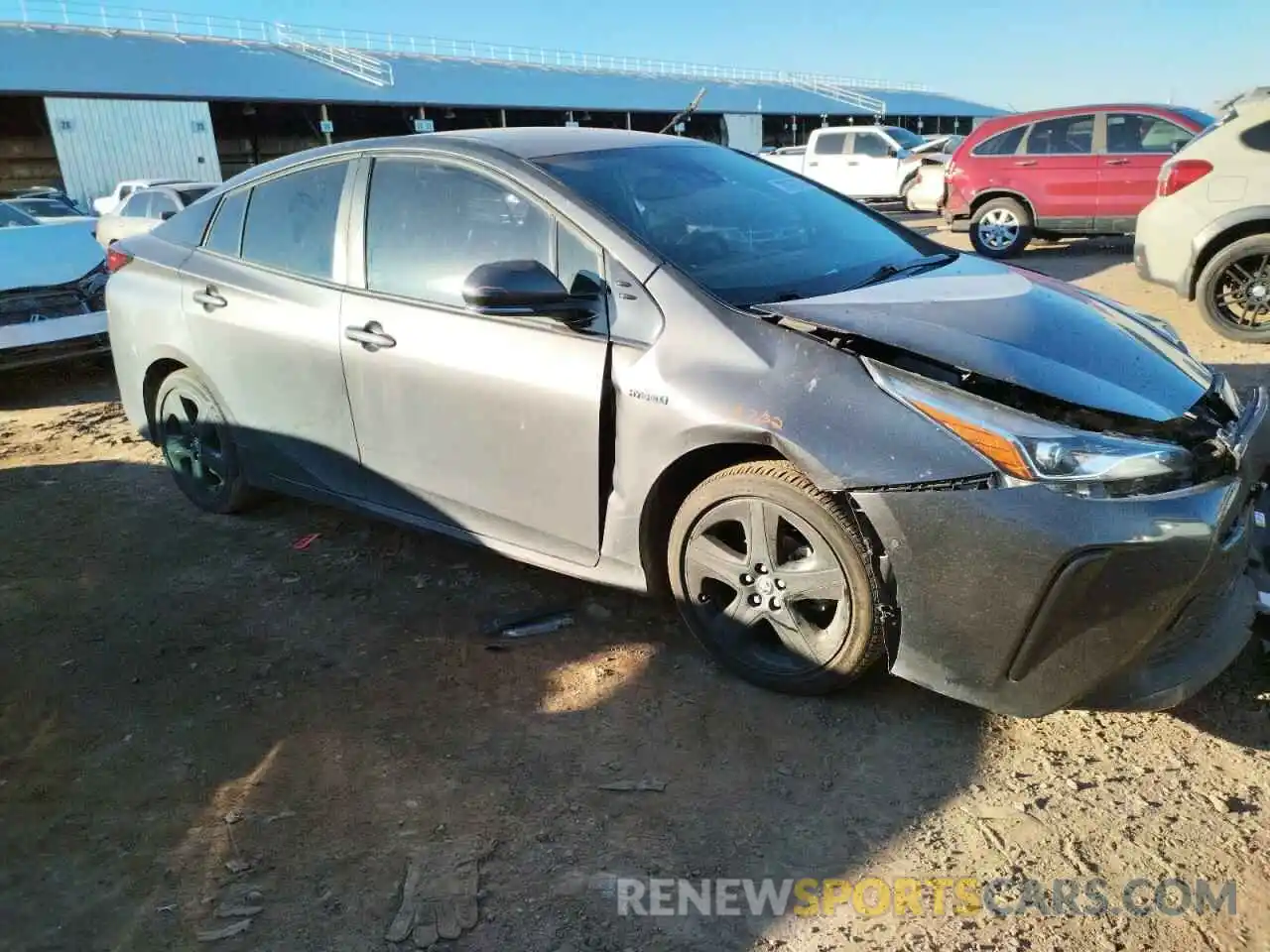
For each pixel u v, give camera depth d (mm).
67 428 6305
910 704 2859
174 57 34969
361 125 40469
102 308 7441
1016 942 2041
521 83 46250
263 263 3889
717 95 54500
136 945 2113
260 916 2178
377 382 3438
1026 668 2443
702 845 2354
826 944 2062
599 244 2961
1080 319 2869
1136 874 2205
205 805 2557
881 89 73062
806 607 2824
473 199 3264
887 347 2574
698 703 2914
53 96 27875
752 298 2867
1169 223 7312
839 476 2500
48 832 2480
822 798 2496
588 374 2902
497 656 3227
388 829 2441
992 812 2416
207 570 3977
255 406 3971
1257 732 2666
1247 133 6918
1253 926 2053
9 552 4242
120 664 3279
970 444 2389
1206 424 2535
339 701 3014
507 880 2262
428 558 4004
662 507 2979
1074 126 11367
